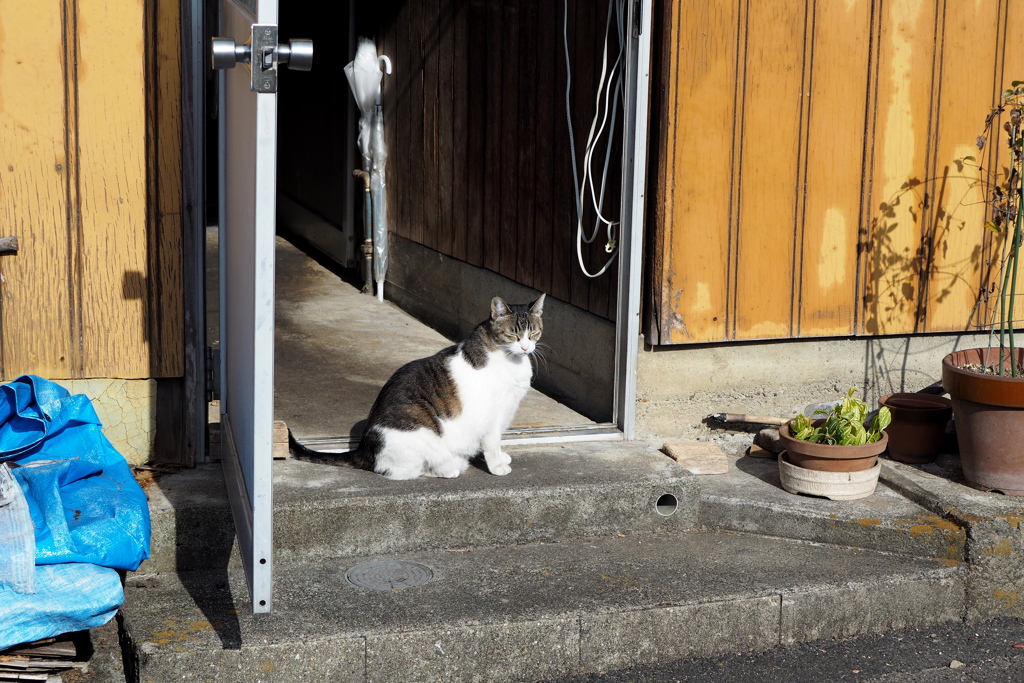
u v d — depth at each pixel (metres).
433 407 3.92
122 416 3.91
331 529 3.68
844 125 4.53
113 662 3.17
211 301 7.41
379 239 7.76
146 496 3.59
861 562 3.77
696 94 4.30
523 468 4.13
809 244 4.60
